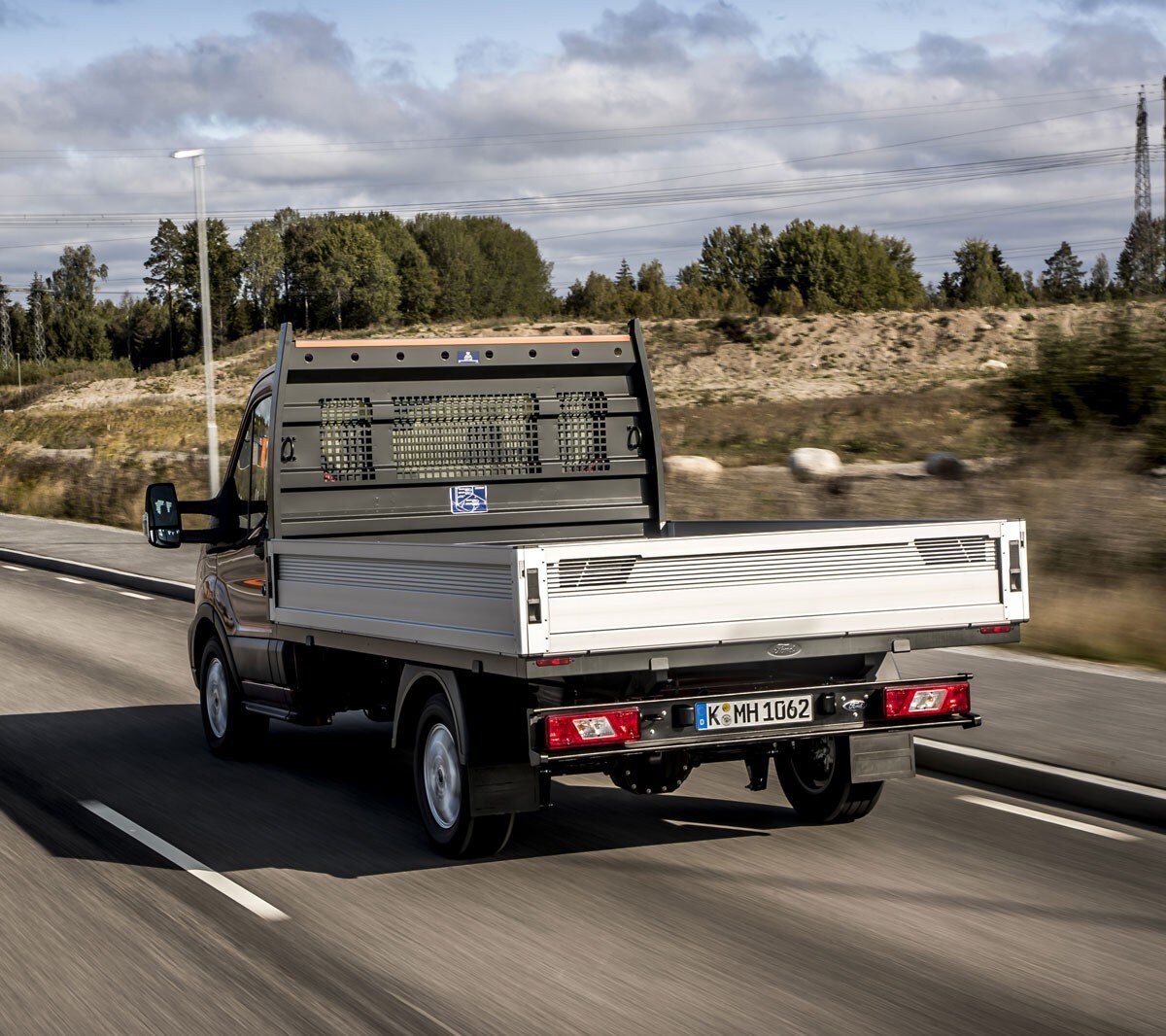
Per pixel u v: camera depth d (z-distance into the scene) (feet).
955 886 20.16
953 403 138.31
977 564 21.71
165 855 22.20
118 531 90.74
